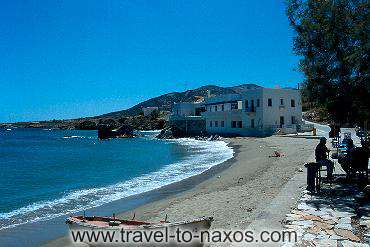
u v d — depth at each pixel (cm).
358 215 1100
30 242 1219
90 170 3256
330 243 869
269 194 1590
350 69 1430
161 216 1434
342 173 1795
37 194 2128
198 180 2367
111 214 1559
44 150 6181
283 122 6575
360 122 1529
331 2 1463
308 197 1326
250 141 5381
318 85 1501
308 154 2980
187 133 8688
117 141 8631
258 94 6450
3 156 5016
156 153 4844
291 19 1566
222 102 8138
